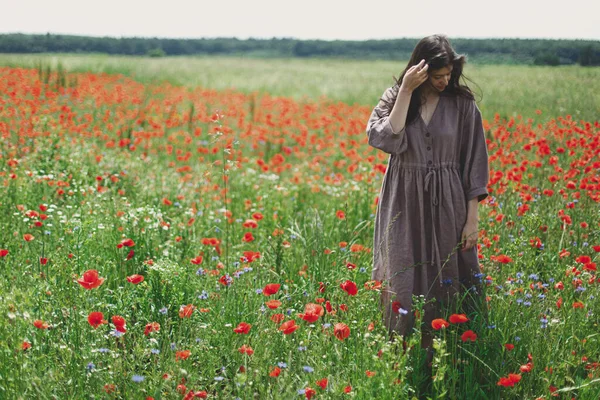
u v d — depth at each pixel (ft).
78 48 189.37
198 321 12.40
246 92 75.56
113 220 17.35
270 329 11.60
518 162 28.17
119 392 9.77
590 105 51.72
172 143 38.34
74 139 32.04
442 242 12.16
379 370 9.72
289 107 51.52
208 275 14.16
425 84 12.09
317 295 13.96
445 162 12.14
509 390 10.78
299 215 21.95
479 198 12.39
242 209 22.93
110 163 27.09
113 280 14.57
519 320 12.20
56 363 10.35
